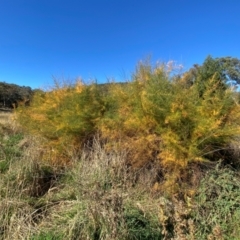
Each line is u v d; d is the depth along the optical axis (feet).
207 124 11.82
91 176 12.07
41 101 23.31
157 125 12.87
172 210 9.96
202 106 12.61
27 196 12.09
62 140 16.14
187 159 11.76
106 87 18.06
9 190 11.82
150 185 12.59
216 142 12.49
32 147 16.63
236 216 10.21
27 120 22.33
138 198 11.69
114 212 9.03
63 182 13.62
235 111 12.78
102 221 9.07
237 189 11.07
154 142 13.10
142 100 12.95
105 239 8.79
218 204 10.73
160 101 12.92
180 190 11.47
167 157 12.01
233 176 11.83
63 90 19.79
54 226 10.07
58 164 15.52
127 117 14.26
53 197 12.20
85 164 13.10
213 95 13.37
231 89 12.96
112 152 14.05
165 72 13.98
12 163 14.30
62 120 16.52
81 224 9.54
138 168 13.38
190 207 10.16
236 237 9.53
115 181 12.08
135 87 14.78
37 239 9.45
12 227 9.97
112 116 15.66
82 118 16.01
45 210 11.20
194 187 11.64
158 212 10.11
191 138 12.19
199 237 9.45
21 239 9.52
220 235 8.85
